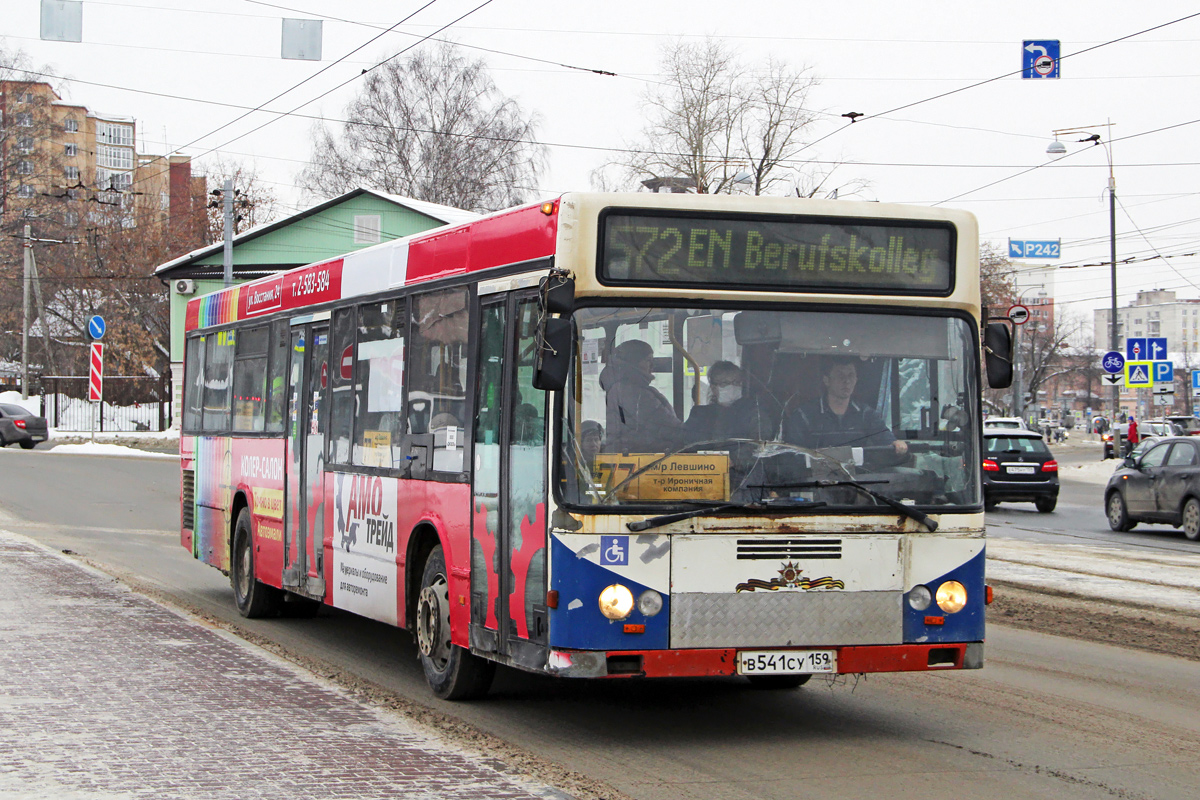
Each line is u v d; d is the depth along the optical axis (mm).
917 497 7410
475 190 56969
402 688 9211
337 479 10523
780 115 49969
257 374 12727
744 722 8125
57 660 9445
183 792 5953
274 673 9102
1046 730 7930
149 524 22219
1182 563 16844
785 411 7305
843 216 7480
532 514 7348
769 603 7160
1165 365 33906
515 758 6938
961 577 7445
